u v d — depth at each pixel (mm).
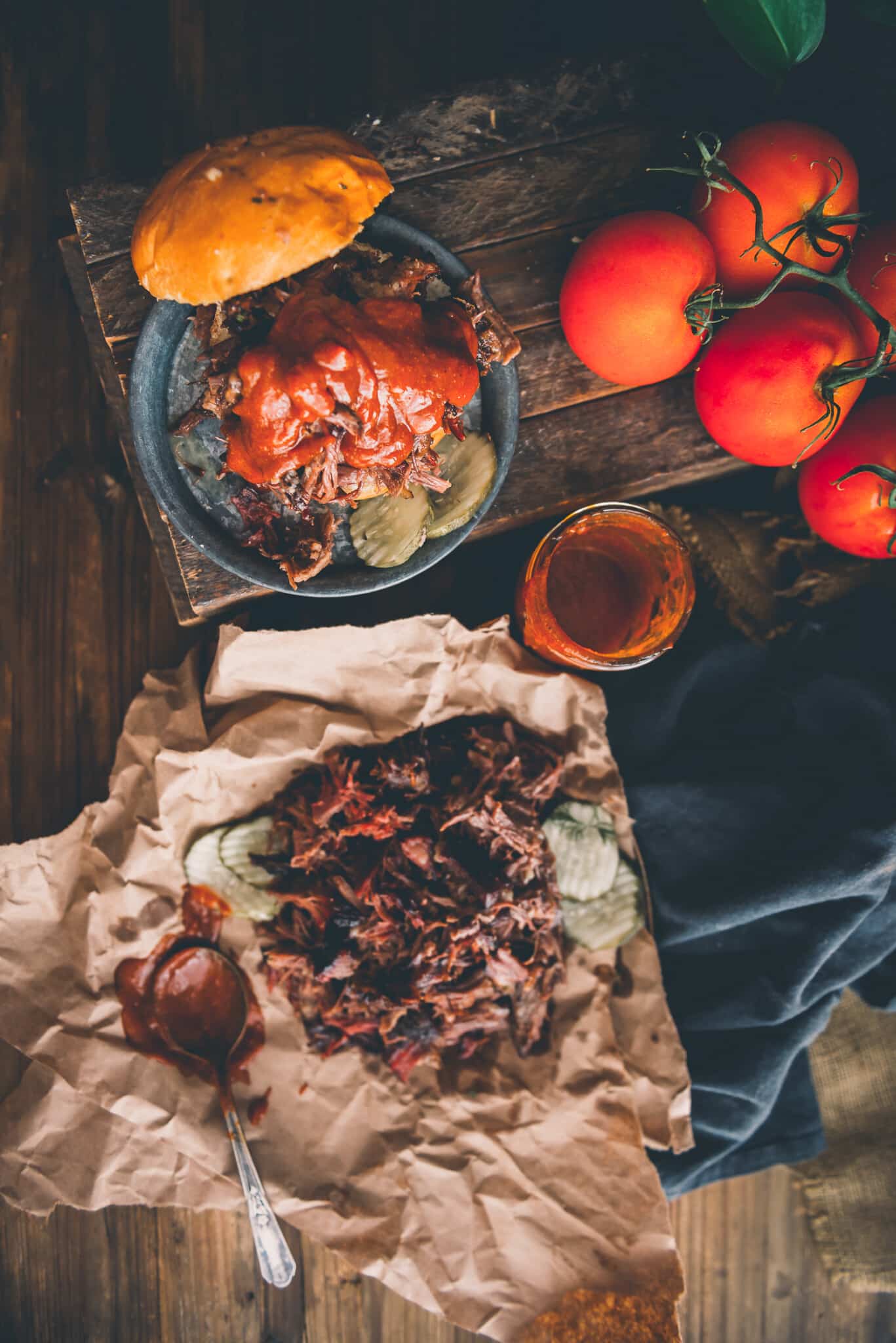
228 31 833
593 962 797
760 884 793
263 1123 787
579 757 800
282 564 731
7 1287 834
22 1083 783
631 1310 773
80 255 784
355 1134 788
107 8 829
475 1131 788
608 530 747
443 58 838
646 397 788
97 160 830
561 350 782
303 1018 793
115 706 828
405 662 790
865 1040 867
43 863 781
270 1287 845
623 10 825
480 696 799
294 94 834
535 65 787
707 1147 828
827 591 810
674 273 697
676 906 807
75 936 784
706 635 815
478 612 829
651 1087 790
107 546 830
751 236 711
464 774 789
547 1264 780
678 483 798
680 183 780
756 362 701
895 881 808
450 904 771
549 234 777
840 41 784
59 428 830
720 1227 876
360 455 680
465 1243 780
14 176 829
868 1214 863
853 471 675
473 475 744
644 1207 778
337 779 784
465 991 777
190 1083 785
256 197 654
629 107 780
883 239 723
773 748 812
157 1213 843
